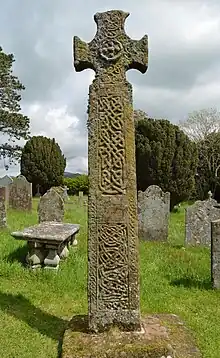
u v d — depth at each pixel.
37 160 34.72
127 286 4.34
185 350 4.32
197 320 5.32
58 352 4.21
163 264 8.57
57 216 11.49
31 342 4.44
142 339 4.09
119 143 4.40
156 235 12.36
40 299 5.98
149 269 8.02
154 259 9.03
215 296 6.50
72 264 8.03
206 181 35.12
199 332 4.88
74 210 20.92
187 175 25.34
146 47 4.48
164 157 24.70
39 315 5.30
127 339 4.09
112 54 4.44
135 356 3.84
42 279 7.02
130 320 4.30
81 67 4.58
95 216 4.38
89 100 4.45
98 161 4.41
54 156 35.34
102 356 3.81
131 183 4.39
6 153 37.59
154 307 5.77
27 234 7.54
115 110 4.42
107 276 4.34
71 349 3.92
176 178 25.03
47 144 35.22
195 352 4.29
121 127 4.41
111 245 4.36
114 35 4.46
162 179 24.77
